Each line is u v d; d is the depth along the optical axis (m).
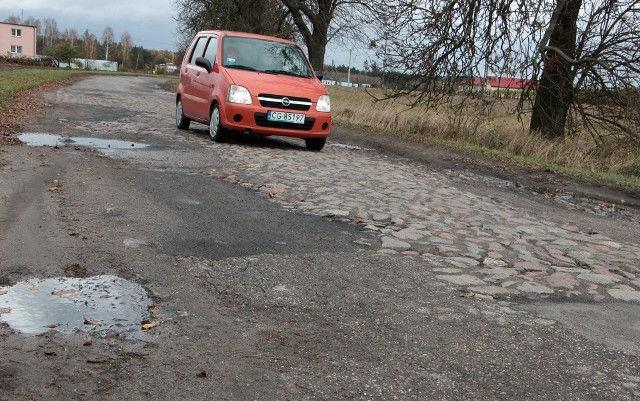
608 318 3.91
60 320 3.30
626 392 2.89
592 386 2.93
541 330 3.61
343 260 4.73
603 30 14.84
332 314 3.65
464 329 3.55
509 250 5.45
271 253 4.77
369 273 4.46
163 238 4.93
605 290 4.49
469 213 6.94
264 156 9.91
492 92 15.93
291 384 2.77
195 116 12.20
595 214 8.22
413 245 5.32
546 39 14.94
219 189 7.04
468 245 5.48
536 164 13.07
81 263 4.22
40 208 5.58
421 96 16.94
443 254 5.14
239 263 4.46
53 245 4.55
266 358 3.02
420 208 6.91
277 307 3.71
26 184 6.49
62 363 2.83
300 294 3.95
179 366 2.88
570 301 4.20
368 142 14.55
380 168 9.93
